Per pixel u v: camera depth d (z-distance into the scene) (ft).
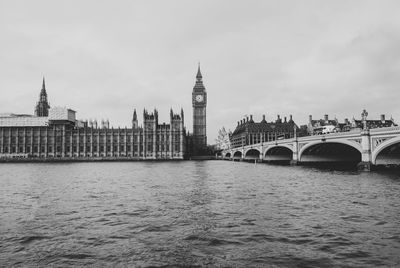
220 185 155.53
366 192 120.98
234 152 638.12
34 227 73.92
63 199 114.62
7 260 53.21
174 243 61.21
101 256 54.80
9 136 640.58
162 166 386.11
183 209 92.84
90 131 652.48
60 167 372.99
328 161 317.22
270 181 171.12
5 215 86.99
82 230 71.15
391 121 459.73
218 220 78.54
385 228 69.36
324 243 59.77
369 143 204.33
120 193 129.80
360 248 56.85
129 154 655.76
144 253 56.03
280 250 56.49
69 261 52.65
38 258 54.08
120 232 69.21
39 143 642.63
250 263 50.90
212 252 56.03
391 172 197.47
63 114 650.02
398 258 52.11
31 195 125.70
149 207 96.68
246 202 103.45
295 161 311.27
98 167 369.50
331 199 106.83
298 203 100.32
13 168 350.23
